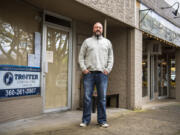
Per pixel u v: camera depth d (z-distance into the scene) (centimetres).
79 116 488
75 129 375
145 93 861
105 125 397
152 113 581
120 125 421
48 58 511
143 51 863
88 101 398
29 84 460
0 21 402
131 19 610
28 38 463
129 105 627
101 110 401
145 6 682
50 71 519
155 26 744
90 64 393
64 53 563
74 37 589
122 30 653
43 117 464
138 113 571
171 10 895
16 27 435
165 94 1113
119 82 652
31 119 439
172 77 1137
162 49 1095
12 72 421
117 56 662
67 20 567
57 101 538
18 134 332
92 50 393
